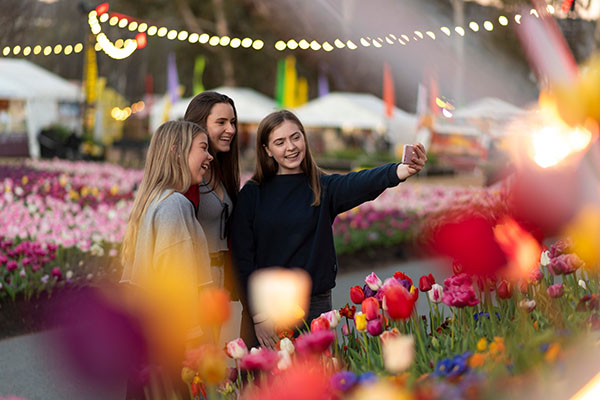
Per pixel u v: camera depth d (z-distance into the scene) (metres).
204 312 2.39
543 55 2.61
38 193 11.52
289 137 3.24
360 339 2.70
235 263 3.31
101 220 8.30
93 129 23.48
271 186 3.33
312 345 2.10
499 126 3.96
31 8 16.23
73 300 5.53
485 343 2.08
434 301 2.75
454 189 12.84
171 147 3.00
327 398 1.87
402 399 1.72
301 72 33.66
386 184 3.16
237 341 2.31
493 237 2.60
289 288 2.63
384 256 9.02
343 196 3.27
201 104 3.36
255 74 36.06
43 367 4.53
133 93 33.97
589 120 2.39
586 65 2.37
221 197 3.39
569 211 2.83
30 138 25.38
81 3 20.48
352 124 24.58
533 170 3.29
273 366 2.14
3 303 5.88
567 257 2.63
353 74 30.41
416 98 23.72
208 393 2.33
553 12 2.80
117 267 6.96
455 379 1.91
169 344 2.69
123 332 2.27
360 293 2.72
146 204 2.94
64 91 26.19
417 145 3.12
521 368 1.85
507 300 2.80
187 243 2.87
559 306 2.52
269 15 30.48
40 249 6.35
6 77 25.41
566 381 1.75
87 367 2.03
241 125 28.14
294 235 3.24
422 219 9.79
